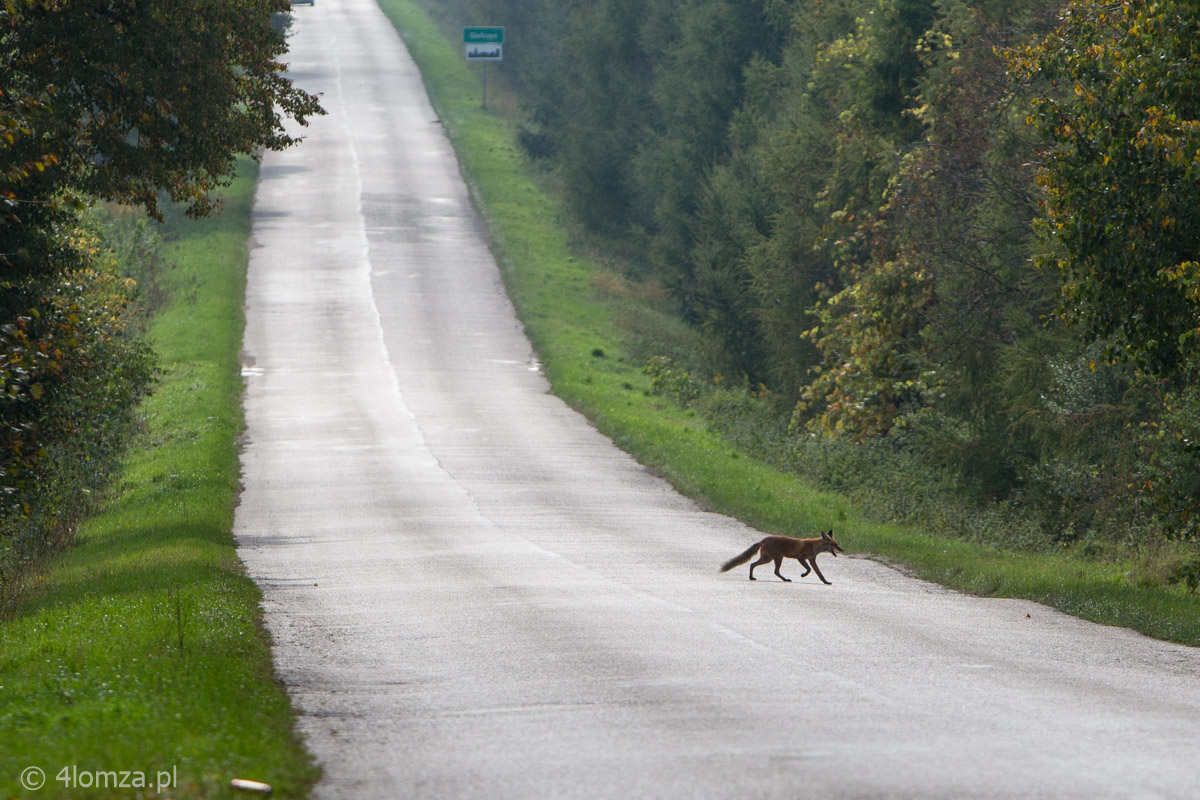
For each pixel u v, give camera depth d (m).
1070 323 64.69
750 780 28.80
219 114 81.88
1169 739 33.78
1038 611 61.12
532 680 40.72
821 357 160.38
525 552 75.75
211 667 39.56
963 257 114.62
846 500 107.44
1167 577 69.75
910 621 54.97
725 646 46.88
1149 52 60.97
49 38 75.81
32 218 74.50
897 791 27.98
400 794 27.81
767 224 180.75
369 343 179.38
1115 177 60.44
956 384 115.81
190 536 78.12
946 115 116.88
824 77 153.75
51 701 34.41
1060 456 99.81
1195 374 70.50
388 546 78.06
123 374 110.31
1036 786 28.62
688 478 111.56
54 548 81.94
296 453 121.06
